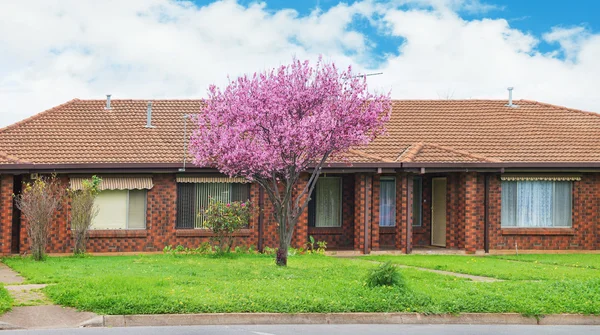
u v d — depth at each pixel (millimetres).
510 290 15852
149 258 22938
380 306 13930
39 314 13273
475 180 26578
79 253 24188
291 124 19203
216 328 12805
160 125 28531
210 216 24438
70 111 29188
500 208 27125
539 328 13414
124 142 26906
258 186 26312
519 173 27234
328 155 20766
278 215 20203
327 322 13586
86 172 25234
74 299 13742
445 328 13203
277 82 19500
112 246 25656
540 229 27359
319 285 15805
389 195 28516
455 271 20406
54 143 26453
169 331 12453
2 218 24250
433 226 28672
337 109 19297
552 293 15453
